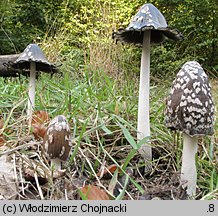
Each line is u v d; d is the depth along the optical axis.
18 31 1.75
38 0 1.81
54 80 0.82
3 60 0.82
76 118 0.48
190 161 0.38
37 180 0.35
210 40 1.73
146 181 0.41
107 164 0.44
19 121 0.48
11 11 1.77
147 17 0.40
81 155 0.43
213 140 0.48
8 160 0.39
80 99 0.54
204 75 0.35
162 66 1.39
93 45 1.22
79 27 1.73
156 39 0.46
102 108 0.53
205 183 0.42
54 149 0.37
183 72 0.36
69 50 1.31
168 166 0.43
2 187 0.35
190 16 1.77
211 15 1.79
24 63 0.58
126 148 0.47
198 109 0.35
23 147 0.42
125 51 1.14
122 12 1.67
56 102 0.64
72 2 1.90
